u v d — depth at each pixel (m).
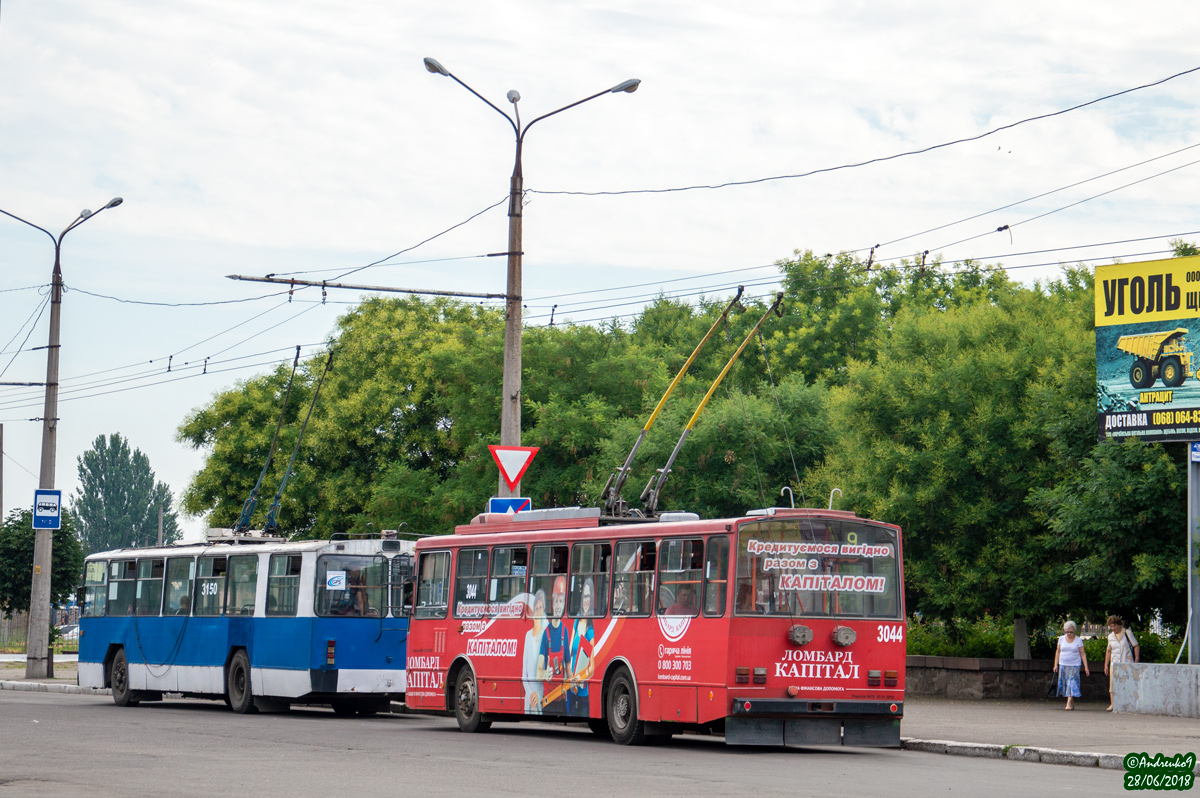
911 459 31.53
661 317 64.31
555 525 22.48
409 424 48.81
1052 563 31.11
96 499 125.00
